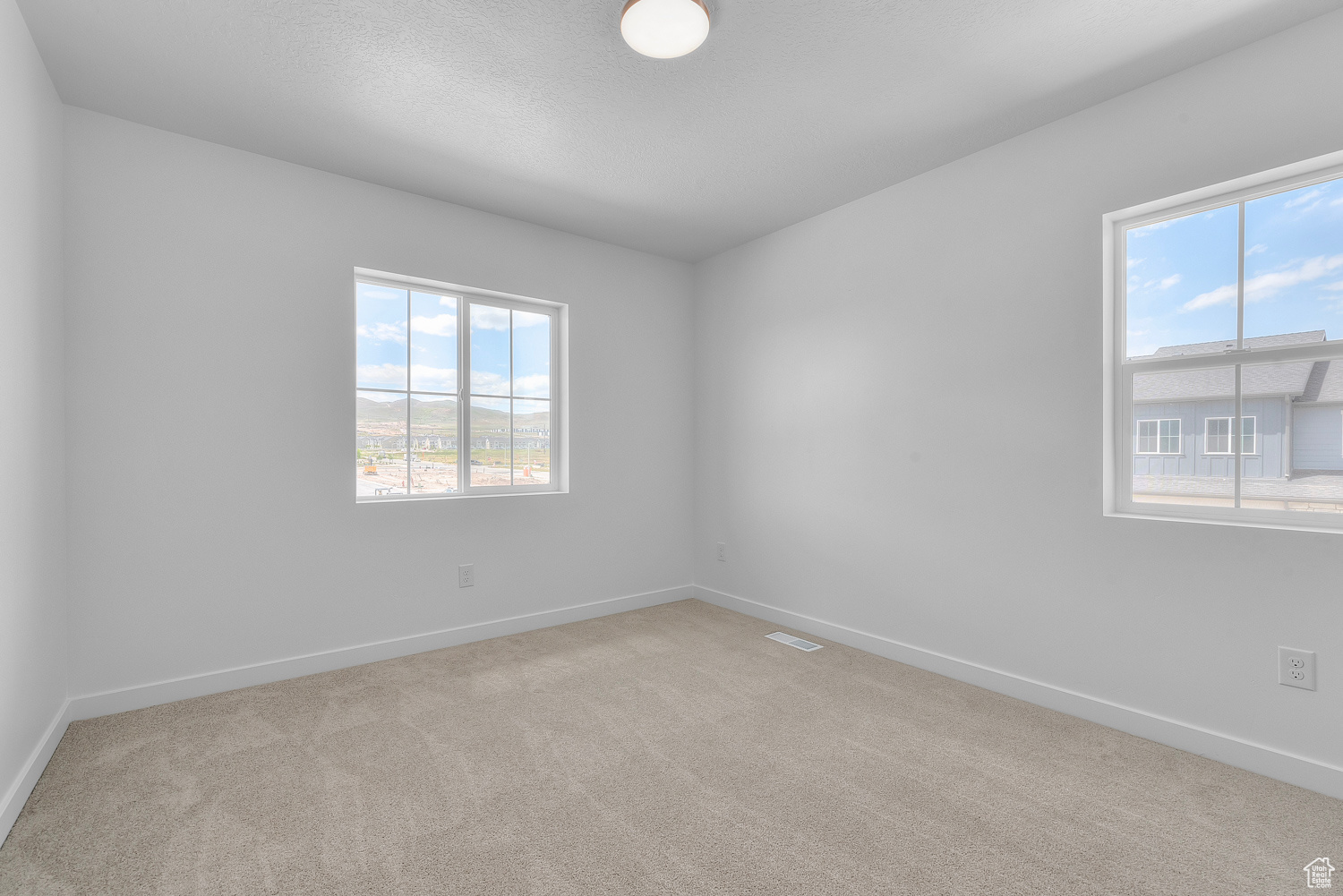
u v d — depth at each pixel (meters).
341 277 2.94
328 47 2.01
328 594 2.91
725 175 2.96
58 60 2.07
